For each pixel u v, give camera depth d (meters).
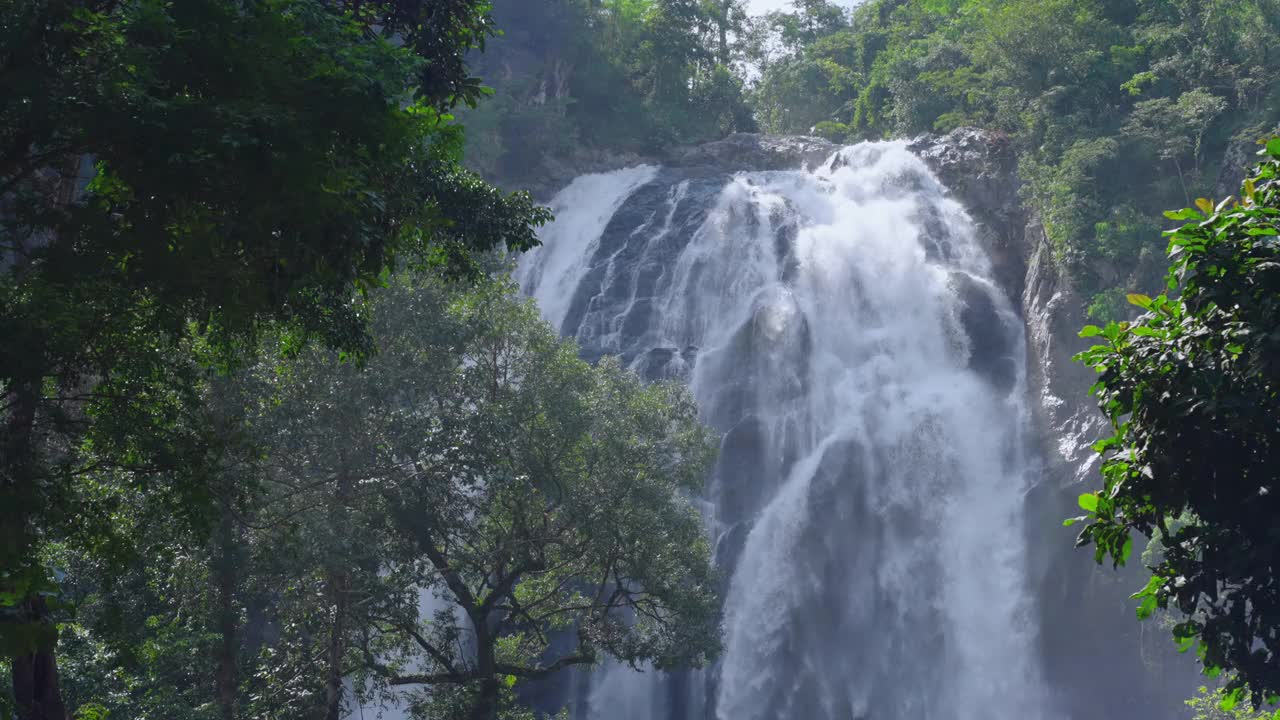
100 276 11.31
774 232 64.31
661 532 27.53
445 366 25.59
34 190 12.28
